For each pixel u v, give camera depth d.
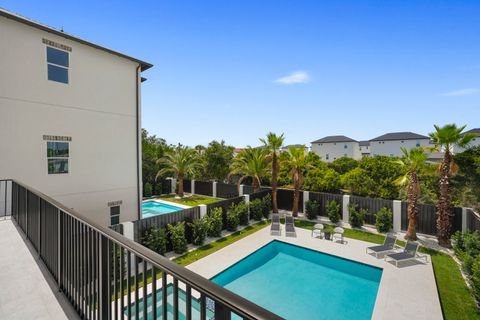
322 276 9.72
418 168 12.72
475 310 7.07
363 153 58.91
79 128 10.49
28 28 9.09
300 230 14.59
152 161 25.77
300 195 18.23
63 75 10.00
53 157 9.74
